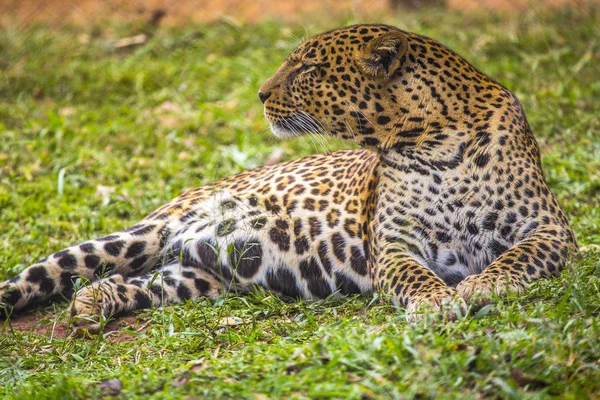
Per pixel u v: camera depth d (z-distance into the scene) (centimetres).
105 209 1370
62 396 700
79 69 2105
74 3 2888
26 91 2014
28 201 1405
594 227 1144
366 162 1057
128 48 2350
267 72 1948
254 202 1092
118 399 678
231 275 1077
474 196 941
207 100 1906
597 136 1505
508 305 818
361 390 637
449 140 952
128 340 933
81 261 1077
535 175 953
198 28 2381
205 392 656
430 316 761
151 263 1119
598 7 2133
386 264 950
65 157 1594
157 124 1756
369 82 974
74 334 942
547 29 2033
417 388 627
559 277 888
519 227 935
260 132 1677
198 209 1120
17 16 2770
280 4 2781
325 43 1003
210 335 876
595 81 1755
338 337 725
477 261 959
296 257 1059
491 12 2295
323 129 1023
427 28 2175
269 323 911
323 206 1056
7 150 1639
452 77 973
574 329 728
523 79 1806
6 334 973
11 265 1159
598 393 645
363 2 2578
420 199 960
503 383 624
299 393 648
